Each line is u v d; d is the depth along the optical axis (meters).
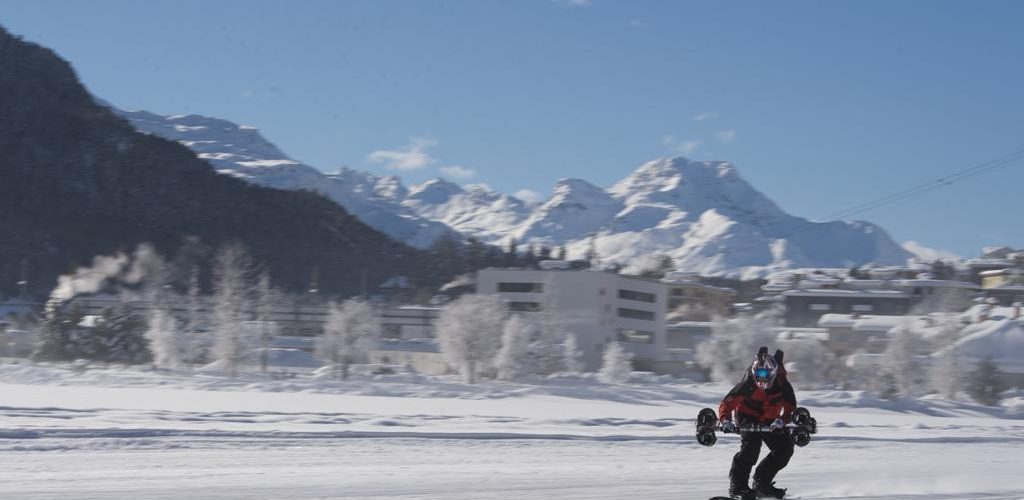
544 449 27.72
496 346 104.00
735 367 115.62
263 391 77.75
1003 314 152.12
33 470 18.80
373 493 17.28
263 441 25.70
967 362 105.50
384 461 22.58
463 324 103.12
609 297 155.25
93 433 25.17
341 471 20.19
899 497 18.12
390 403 60.31
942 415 87.25
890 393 100.75
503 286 156.50
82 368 105.00
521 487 18.70
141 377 88.44
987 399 101.62
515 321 103.56
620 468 23.08
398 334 168.50
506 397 82.88
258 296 149.12
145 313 131.62
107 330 119.75
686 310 195.00
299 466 20.84
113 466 19.77
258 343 115.81
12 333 133.75
